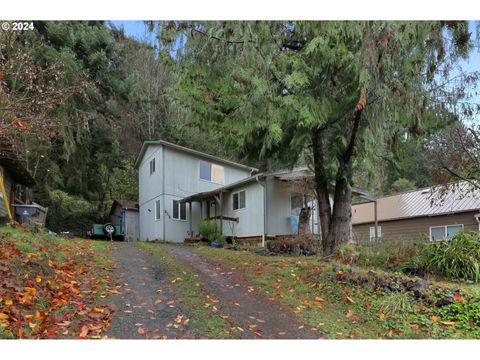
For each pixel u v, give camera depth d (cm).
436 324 450
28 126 571
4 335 326
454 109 600
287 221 1373
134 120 2264
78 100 1677
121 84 2122
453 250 627
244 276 666
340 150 750
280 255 1026
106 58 2041
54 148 1652
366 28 479
